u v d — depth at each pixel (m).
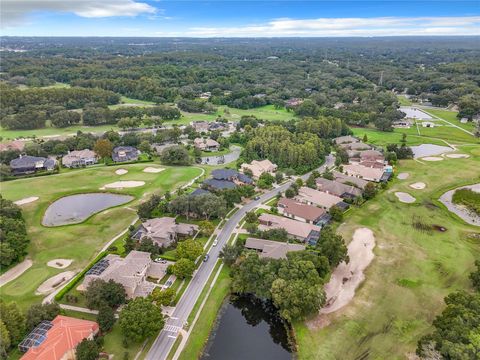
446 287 90.50
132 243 103.12
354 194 139.25
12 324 70.12
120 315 72.75
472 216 129.38
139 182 155.50
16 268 96.06
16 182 152.00
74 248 105.62
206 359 71.19
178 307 82.62
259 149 190.00
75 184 151.75
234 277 90.81
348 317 80.81
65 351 65.56
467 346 62.03
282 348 76.00
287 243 102.81
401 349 72.44
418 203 137.38
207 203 119.19
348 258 98.00
